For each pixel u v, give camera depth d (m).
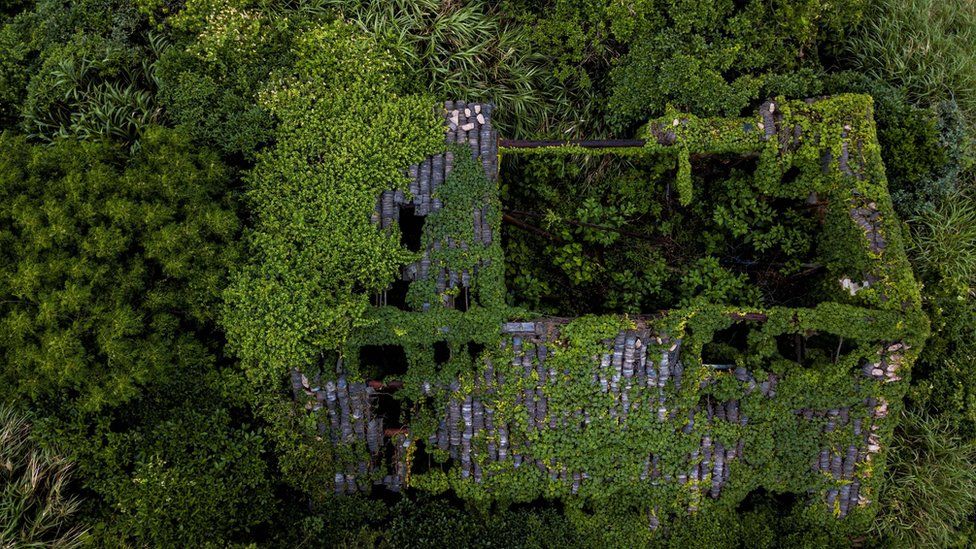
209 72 7.15
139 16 7.50
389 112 7.02
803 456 6.96
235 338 6.53
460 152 6.95
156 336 6.24
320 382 6.57
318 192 6.86
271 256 6.64
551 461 7.01
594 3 8.02
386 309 6.60
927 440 7.73
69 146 6.43
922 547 7.46
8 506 5.83
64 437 6.06
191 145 6.65
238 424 6.92
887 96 8.03
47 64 7.12
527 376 6.68
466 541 7.07
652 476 7.12
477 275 6.83
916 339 6.44
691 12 7.95
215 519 6.45
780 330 6.61
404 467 7.13
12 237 6.04
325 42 7.32
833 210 7.35
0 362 5.92
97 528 6.02
